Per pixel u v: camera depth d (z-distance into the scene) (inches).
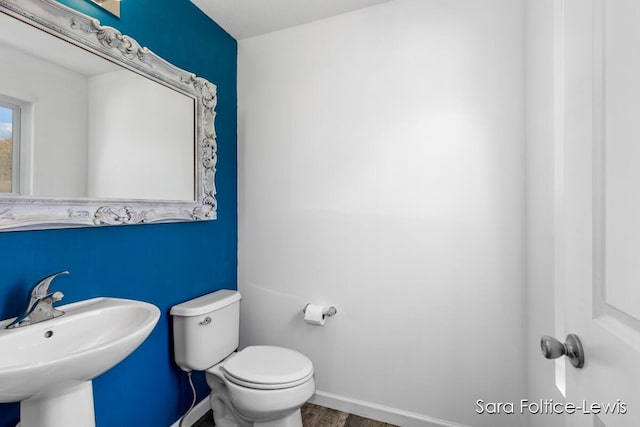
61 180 45.1
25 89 41.3
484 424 64.3
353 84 75.0
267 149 83.6
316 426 70.1
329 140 77.2
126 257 56.5
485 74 64.1
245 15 76.1
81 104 47.8
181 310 63.7
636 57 19.1
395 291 71.4
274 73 82.8
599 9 23.1
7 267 40.8
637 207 19.2
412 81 69.7
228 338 71.5
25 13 40.9
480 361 64.7
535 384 55.7
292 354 66.4
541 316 52.2
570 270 27.6
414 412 69.7
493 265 63.7
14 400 32.6
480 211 64.7
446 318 67.2
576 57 26.2
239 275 85.8
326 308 75.4
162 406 63.4
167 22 64.2
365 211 73.9
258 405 56.0
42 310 41.7
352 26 75.0
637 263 19.2
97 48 49.4
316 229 78.5
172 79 64.0
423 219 69.0
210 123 73.9
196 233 72.9
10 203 39.6
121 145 53.8
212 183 74.9
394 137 71.3
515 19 61.8
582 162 25.4
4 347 36.6
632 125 19.6
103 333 46.1
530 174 57.7
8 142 39.7
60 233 46.6
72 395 38.9
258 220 84.5
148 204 58.8
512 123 62.1
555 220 45.9
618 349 20.9
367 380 73.8
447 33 66.9
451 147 66.7
